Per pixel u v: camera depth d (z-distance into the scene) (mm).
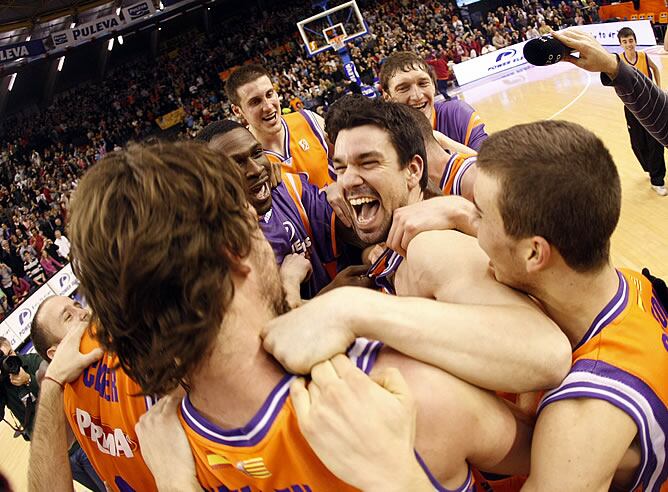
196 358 741
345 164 1399
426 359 782
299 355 771
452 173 1843
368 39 17031
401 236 1190
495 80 14992
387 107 1379
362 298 815
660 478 960
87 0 20172
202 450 862
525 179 866
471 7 18812
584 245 895
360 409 693
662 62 10797
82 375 1236
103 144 18281
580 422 890
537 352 823
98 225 719
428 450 752
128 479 1287
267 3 22922
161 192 718
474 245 1067
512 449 882
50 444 1284
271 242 1919
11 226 13797
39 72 20484
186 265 712
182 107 19375
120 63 22828
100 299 750
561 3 16219
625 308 989
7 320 8406
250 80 3004
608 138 7676
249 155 1792
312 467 792
